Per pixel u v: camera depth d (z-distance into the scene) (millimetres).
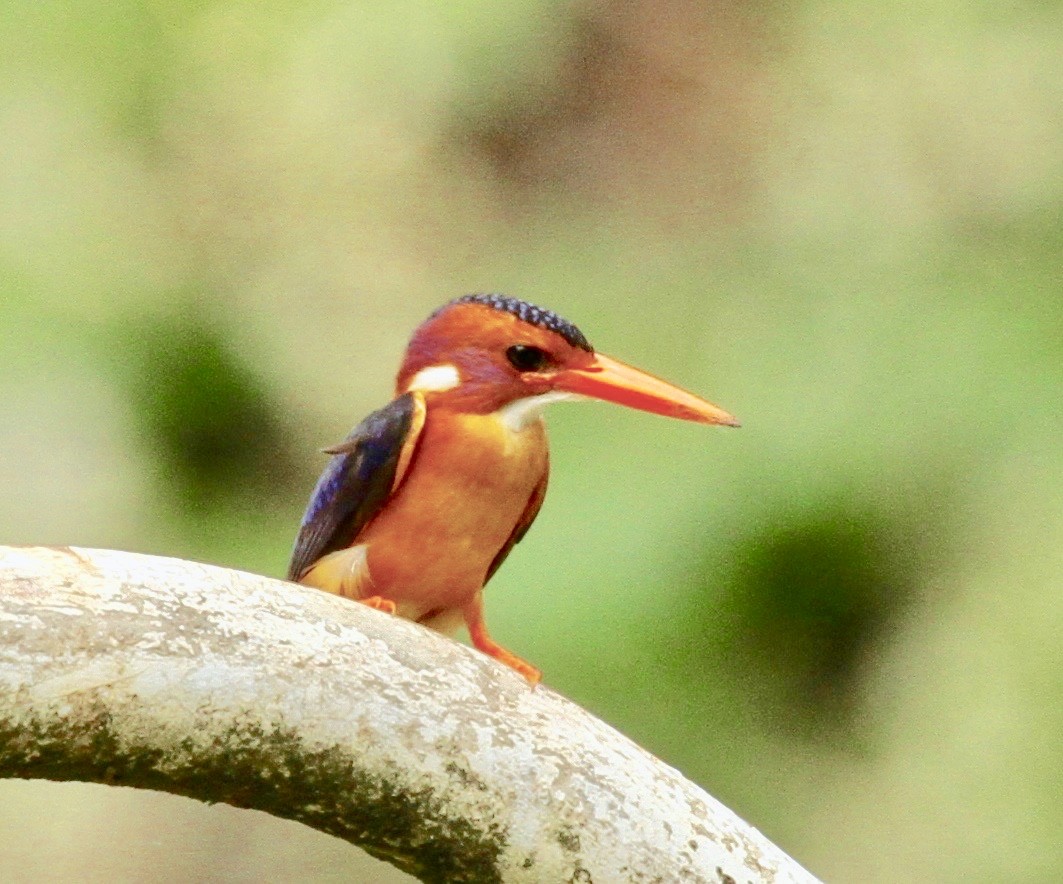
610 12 14500
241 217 13828
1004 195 12797
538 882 4086
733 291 12688
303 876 11922
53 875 11625
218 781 3947
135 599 3861
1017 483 11117
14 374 12594
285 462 13203
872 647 11391
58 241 13203
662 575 10805
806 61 14086
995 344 11523
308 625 4020
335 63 14094
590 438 11133
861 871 11062
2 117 13500
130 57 13898
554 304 13227
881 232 12711
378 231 13953
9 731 3727
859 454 11227
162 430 12969
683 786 4242
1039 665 11109
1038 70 13336
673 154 13898
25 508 12305
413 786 4012
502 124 14258
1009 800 11070
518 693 4168
